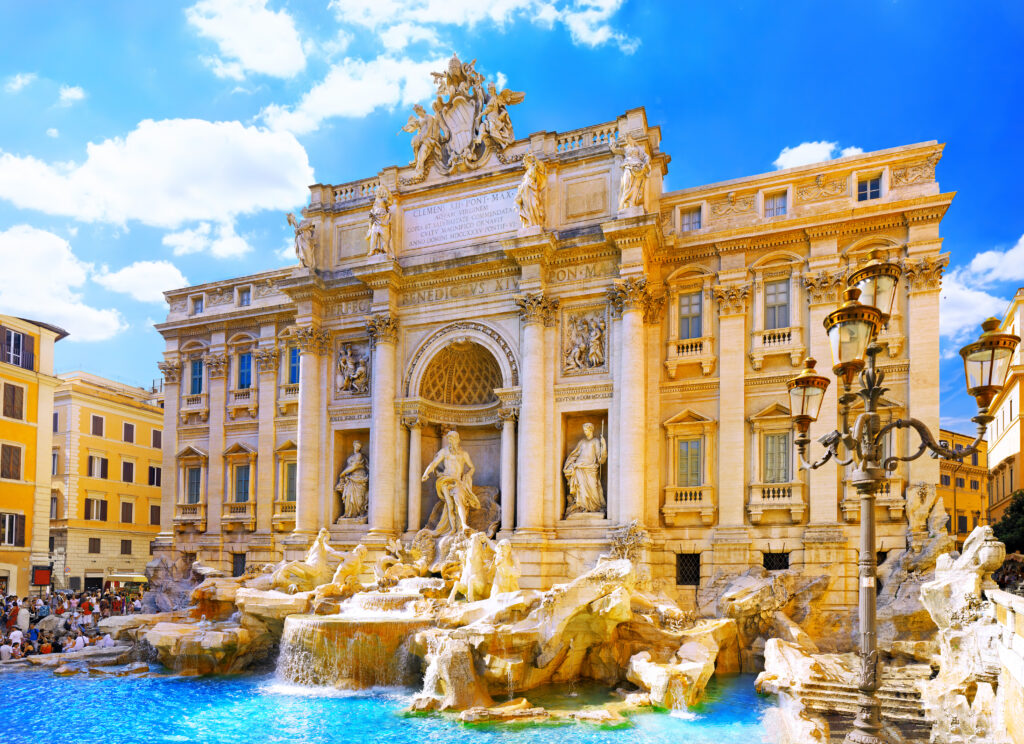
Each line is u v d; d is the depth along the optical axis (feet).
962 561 76.89
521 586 114.42
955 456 43.86
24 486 164.86
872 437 46.83
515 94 136.15
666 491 117.08
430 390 137.08
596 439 120.37
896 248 109.70
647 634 92.07
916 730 64.95
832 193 114.83
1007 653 51.37
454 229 135.03
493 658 82.79
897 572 98.53
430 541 124.06
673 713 76.18
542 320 123.54
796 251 115.96
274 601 101.14
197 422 159.74
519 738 68.08
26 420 166.50
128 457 220.84
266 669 100.27
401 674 88.74
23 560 163.22
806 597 103.45
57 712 78.59
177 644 98.58
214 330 159.12
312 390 139.85
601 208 124.16
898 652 88.33
